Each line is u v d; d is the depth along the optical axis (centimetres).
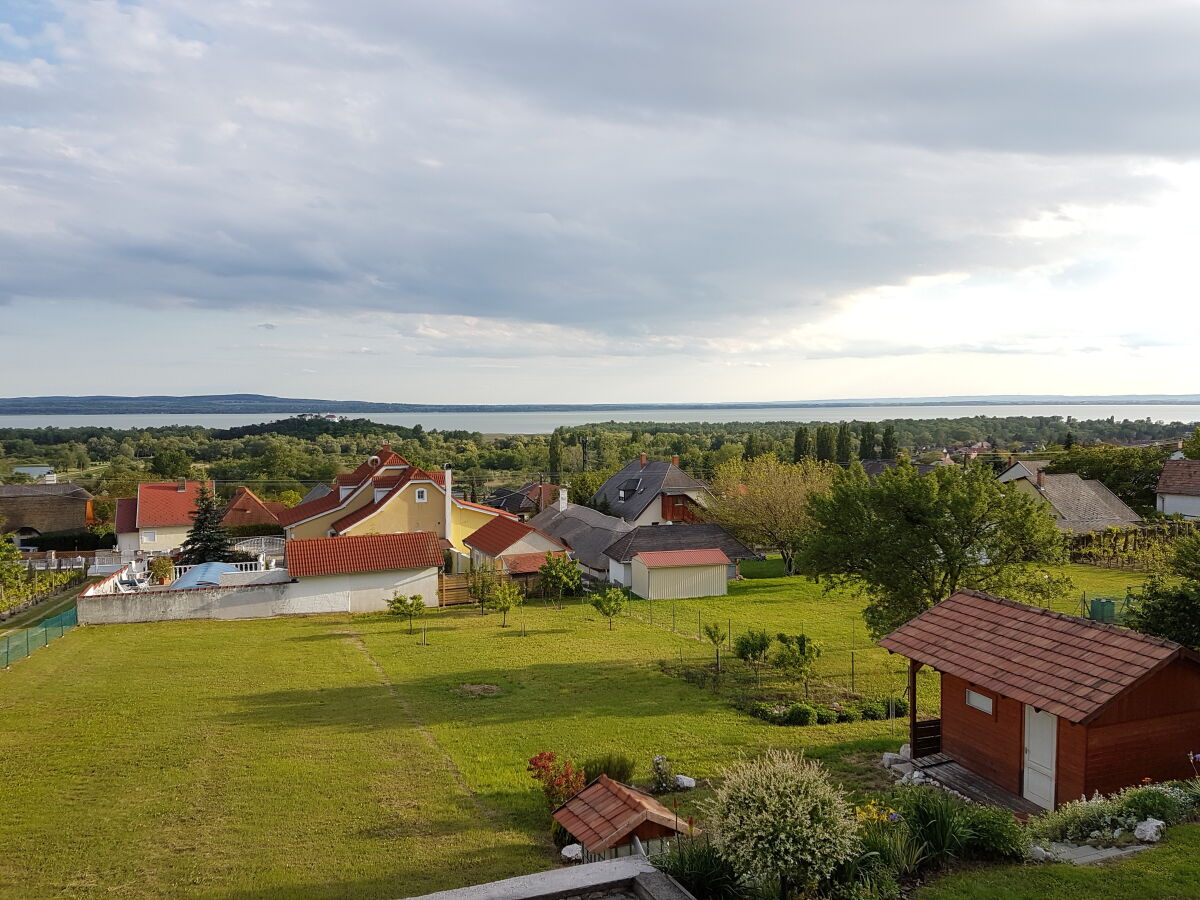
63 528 7038
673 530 5038
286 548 4103
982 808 1180
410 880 1281
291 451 11594
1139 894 955
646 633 3531
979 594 1875
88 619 3662
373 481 5372
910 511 2669
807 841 909
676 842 1112
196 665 2880
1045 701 1441
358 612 4066
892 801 1464
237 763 1859
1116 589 4169
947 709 1762
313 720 2217
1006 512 2581
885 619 2666
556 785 1510
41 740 2016
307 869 1328
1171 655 1402
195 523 5084
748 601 4369
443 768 1842
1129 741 1431
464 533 5375
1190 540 2458
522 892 924
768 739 2052
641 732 2117
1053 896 956
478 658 3028
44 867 1335
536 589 4597
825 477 5616
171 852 1395
